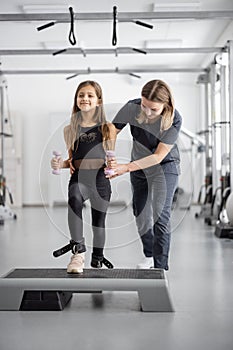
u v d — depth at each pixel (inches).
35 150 481.1
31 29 326.3
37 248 212.4
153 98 127.1
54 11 282.7
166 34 340.8
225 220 258.5
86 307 116.6
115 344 91.7
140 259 184.1
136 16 212.7
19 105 481.7
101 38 349.4
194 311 113.3
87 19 211.8
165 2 272.1
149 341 93.3
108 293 129.6
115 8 182.4
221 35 344.2
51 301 114.3
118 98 476.7
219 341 93.1
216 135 315.9
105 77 477.4
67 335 96.8
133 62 429.4
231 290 133.8
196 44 368.5
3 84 335.6
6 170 472.1
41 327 101.9
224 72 283.9
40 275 117.9
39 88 481.1
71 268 120.4
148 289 113.0
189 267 167.0
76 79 478.9
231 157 252.8
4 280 114.8
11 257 189.9
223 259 182.4
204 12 214.5
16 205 473.4
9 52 283.1
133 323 104.2
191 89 475.2
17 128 471.8
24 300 114.6
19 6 277.6
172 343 92.1
